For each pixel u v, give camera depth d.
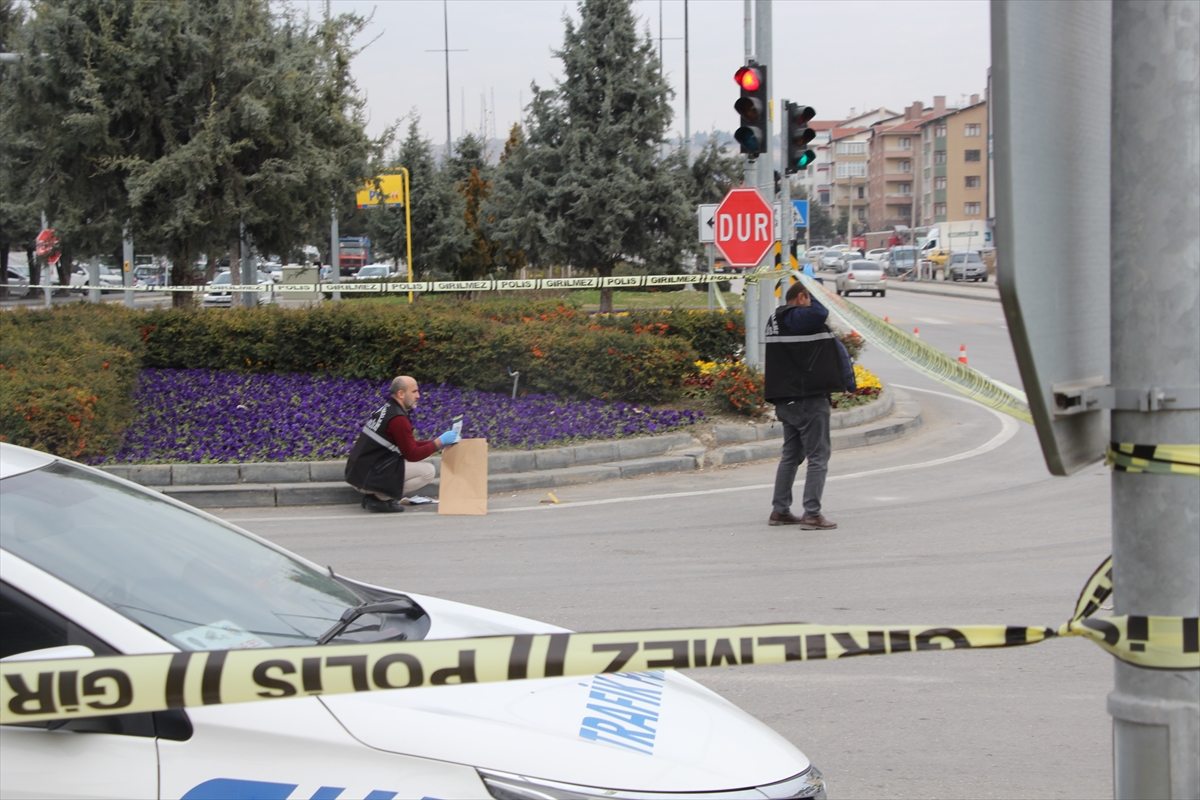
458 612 3.44
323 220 20.53
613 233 26.78
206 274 19.27
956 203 112.00
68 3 16.98
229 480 10.45
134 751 2.37
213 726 2.40
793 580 7.03
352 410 12.40
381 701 2.58
